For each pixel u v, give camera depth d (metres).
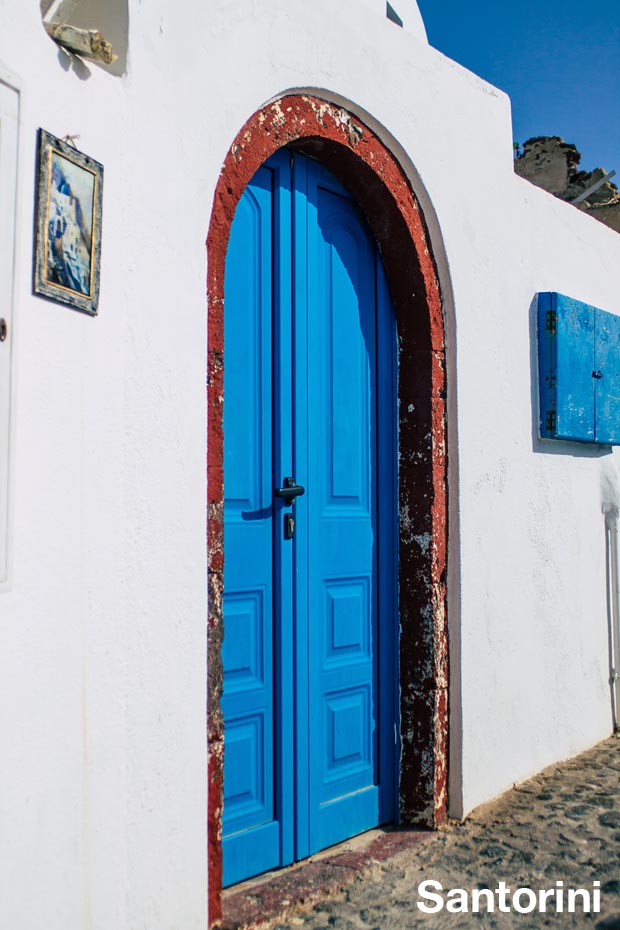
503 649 4.18
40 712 2.07
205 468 2.74
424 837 3.62
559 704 4.66
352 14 3.49
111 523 2.38
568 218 5.00
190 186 2.72
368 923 2.92
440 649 3.80
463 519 3.92
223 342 2.89
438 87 3.97
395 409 3.90
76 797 2.20
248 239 3.27
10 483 1.96
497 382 4.23
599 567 5.12
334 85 3.38
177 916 2.57
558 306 4.55
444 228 3.93
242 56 2.94
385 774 3.76
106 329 2.38
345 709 3.58
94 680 2.29
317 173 3.57
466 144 4.13
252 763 3.20
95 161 2.31
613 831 3.70
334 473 3.57
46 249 2.11
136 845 2.44
